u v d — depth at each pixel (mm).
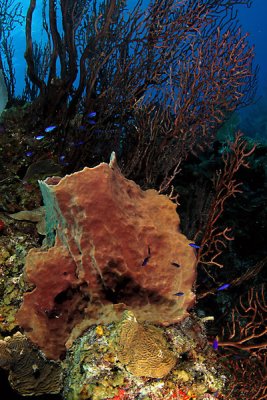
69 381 1263
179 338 1361
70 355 1365
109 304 1398
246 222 2986
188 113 2410
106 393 1178
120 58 2691
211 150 3494
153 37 2615
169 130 2455
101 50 2734
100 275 1350
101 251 1315
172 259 1438
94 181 1303
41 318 1390
